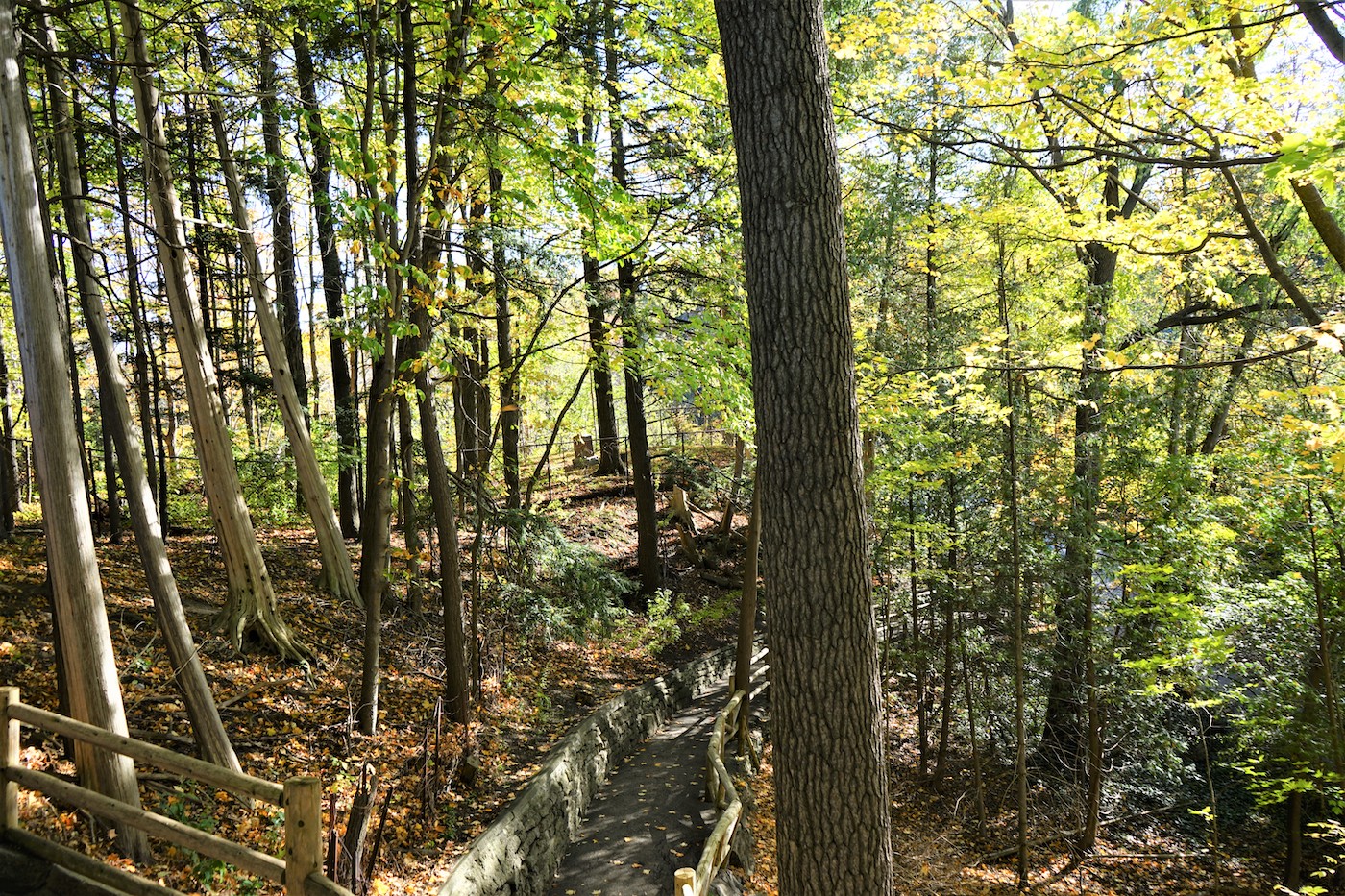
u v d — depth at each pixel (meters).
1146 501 13.24
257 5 9.20
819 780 4.41
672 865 9.08
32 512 17.75
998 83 7.38
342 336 8.37
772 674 4.60
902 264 15.16
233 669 9.74
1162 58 7.10
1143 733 13.95
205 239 13.60
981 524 14.32
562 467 28.94
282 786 3.96
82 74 9.69
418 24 9.08
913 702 18.75
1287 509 11.95
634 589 17.69
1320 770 11.77
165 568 6.91
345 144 8.85
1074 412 14.73
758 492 13.23
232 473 10.42
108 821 5.83
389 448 11.31
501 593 12.04
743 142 4.41
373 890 6.71
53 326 5.63
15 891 4.43
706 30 10.79
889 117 11.72
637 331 12.35
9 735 4.79
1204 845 14.64
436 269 9.35
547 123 10.33
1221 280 13.24
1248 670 12.67
